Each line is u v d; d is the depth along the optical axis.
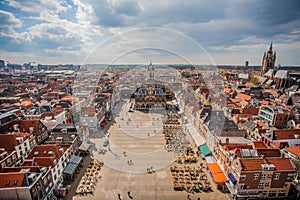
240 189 39.31
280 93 133.12
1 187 33.16
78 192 42.31
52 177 41.62
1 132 60.81
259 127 65.38
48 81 198.50
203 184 44.88
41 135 66.00
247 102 98.38
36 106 97.12
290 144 56.34
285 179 39.31
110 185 44.22
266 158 40.38
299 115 76.00
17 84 182.50
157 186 43.91
